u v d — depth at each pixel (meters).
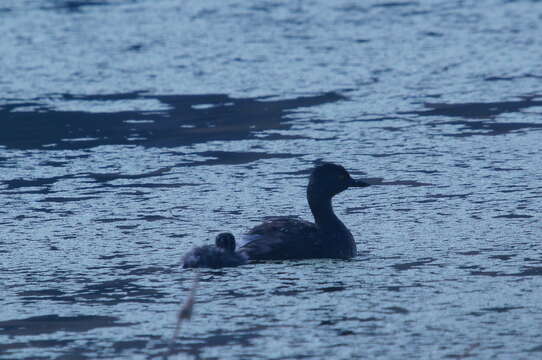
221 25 39.09
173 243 15.18
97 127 24.61
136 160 21.25
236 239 14.68
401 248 14.70
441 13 41.16
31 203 17.89
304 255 14.17
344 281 13.06
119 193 18.52
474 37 35.50
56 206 17.66
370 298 12.33
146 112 26.17
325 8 43.16
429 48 33.62
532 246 14.51
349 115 25.11
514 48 33.28
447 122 24.05
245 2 45.72
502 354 10.44
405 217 16.48
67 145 22.80
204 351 10.69
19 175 20.14
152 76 30.52
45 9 44.97
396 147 21.80
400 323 11.41
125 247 14.99
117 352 10.73
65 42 36.38
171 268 13.87
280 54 33.16
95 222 16.52
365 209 17.14
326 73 30.20
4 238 15.62
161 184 19.14
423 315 11.66
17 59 33.47
